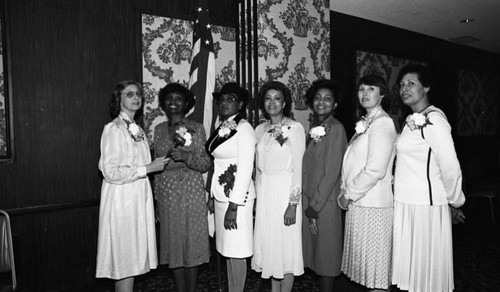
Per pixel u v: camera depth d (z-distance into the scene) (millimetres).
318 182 2672
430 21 5398
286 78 3877
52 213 3141
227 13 3768
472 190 5812
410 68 2385
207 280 3496
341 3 4602
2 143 2920
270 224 2686
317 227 2680
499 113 8008
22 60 2949
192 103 2975
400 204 2322
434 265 2225
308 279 3568
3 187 2920
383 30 5480
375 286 2371
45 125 3057
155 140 2900
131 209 2518
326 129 2707
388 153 2326
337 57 4898
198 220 2781
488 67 7730
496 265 3963
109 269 2496
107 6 3256
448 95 6766
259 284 3438
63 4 3086
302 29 3982
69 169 3168
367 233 2395
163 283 3418
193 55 3365
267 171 2729
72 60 3135
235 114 2734
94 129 3254
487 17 5223
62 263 3193
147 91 3420
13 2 2900
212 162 2871
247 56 3758
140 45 3375
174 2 3529
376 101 2494
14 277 2240
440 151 2158
